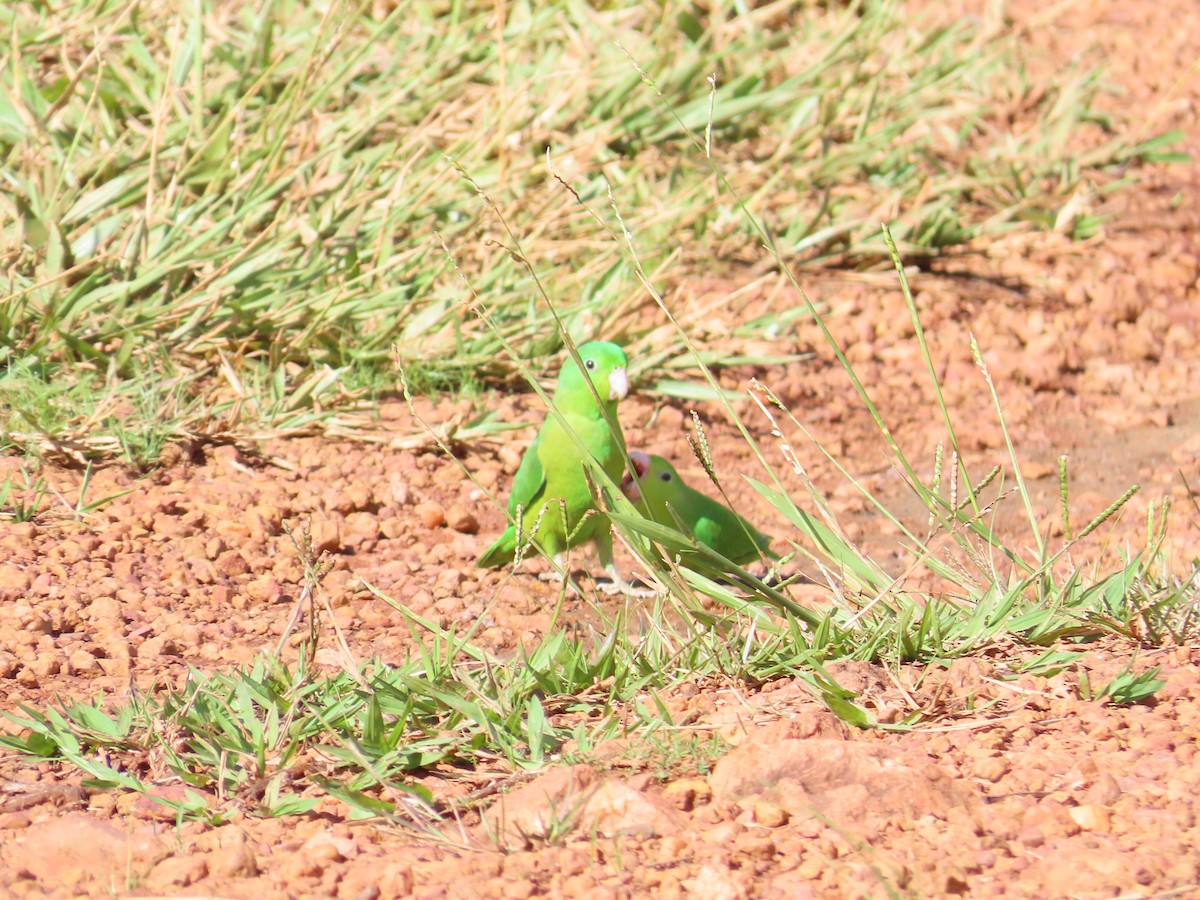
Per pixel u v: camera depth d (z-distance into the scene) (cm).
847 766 686
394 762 725
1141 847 623
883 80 2114
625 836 652
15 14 1498
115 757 745
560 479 1028
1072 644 855
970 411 1475
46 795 694
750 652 843
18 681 848
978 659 823
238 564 1046
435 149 1645
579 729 753
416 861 636
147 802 689
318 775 703
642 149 1844
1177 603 862
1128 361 1603
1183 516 1195
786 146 1809
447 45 1822
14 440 1151
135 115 1644
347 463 1232
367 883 613
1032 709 766
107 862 634
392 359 1368
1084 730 740
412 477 1227
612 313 1472
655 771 715
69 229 1365
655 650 853
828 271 1736
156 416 1195
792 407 1455
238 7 1883
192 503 1127
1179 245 1833
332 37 1708
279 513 1125
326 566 849
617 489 851
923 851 633
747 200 1748
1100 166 2052
